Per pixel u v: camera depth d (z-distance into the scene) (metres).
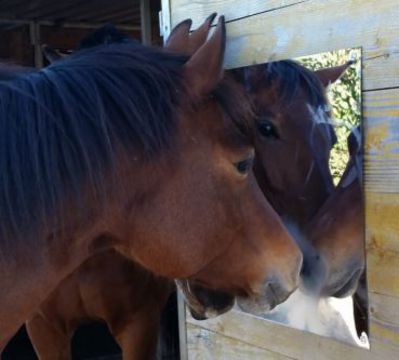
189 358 1.96
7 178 1.06
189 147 1.19
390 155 1.27
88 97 1.11
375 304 1.34
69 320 2.15
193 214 1.20
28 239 1.08
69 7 3.96
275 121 1.54
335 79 1.38
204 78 1.20
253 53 1.60
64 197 1.09
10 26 4.32
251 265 1.29
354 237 1.38
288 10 1.49
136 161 1.14
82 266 2.01
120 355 3.30
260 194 1.32
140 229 1.19
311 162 1.46
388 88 1.26
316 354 1.52
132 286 2.07
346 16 1.34
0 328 1.12
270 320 1.65
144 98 1.14
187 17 1.83
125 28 4.64
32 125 1.08
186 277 1.26
